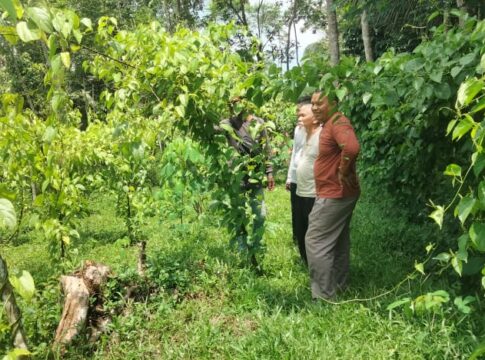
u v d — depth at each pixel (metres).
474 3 4.58
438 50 2.88
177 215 6.44
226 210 4.42
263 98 3.29
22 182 4.28
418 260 4.47
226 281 4.20
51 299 3.65
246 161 4.24
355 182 3.69
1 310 1.87
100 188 6.73
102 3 21.55
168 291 4.07
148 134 3.48
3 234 7.39
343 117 3.59
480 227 1.96
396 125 4.21
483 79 1.78
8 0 1.43
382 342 2.96
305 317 3.40
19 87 12.86
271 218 7.49
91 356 3.26
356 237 5.50
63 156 4.41
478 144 1.85
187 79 3.69
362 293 3.88
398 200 5.66
